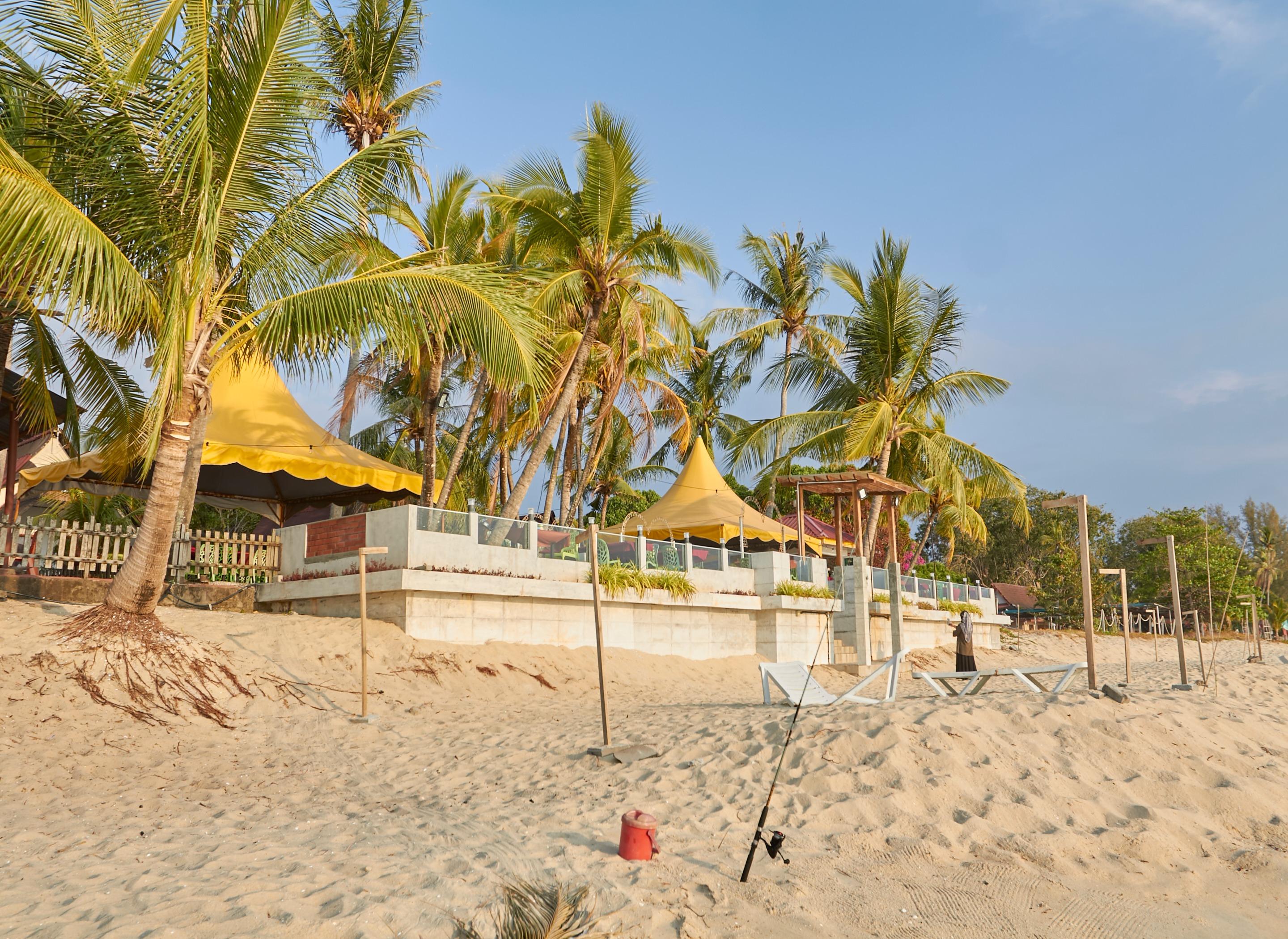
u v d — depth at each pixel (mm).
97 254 9258
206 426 14570
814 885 5328
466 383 23203
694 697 13664
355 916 4434
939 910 5090
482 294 11203
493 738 9500
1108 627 46250
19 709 8516
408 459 29500
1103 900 5371
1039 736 8531
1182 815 6910
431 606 13789
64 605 12008
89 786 7164
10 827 5992
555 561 15891
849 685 17469
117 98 9547
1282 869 5973
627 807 6816
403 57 19797
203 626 12016
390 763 8422
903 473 28609
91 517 23766
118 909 4480
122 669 9734
